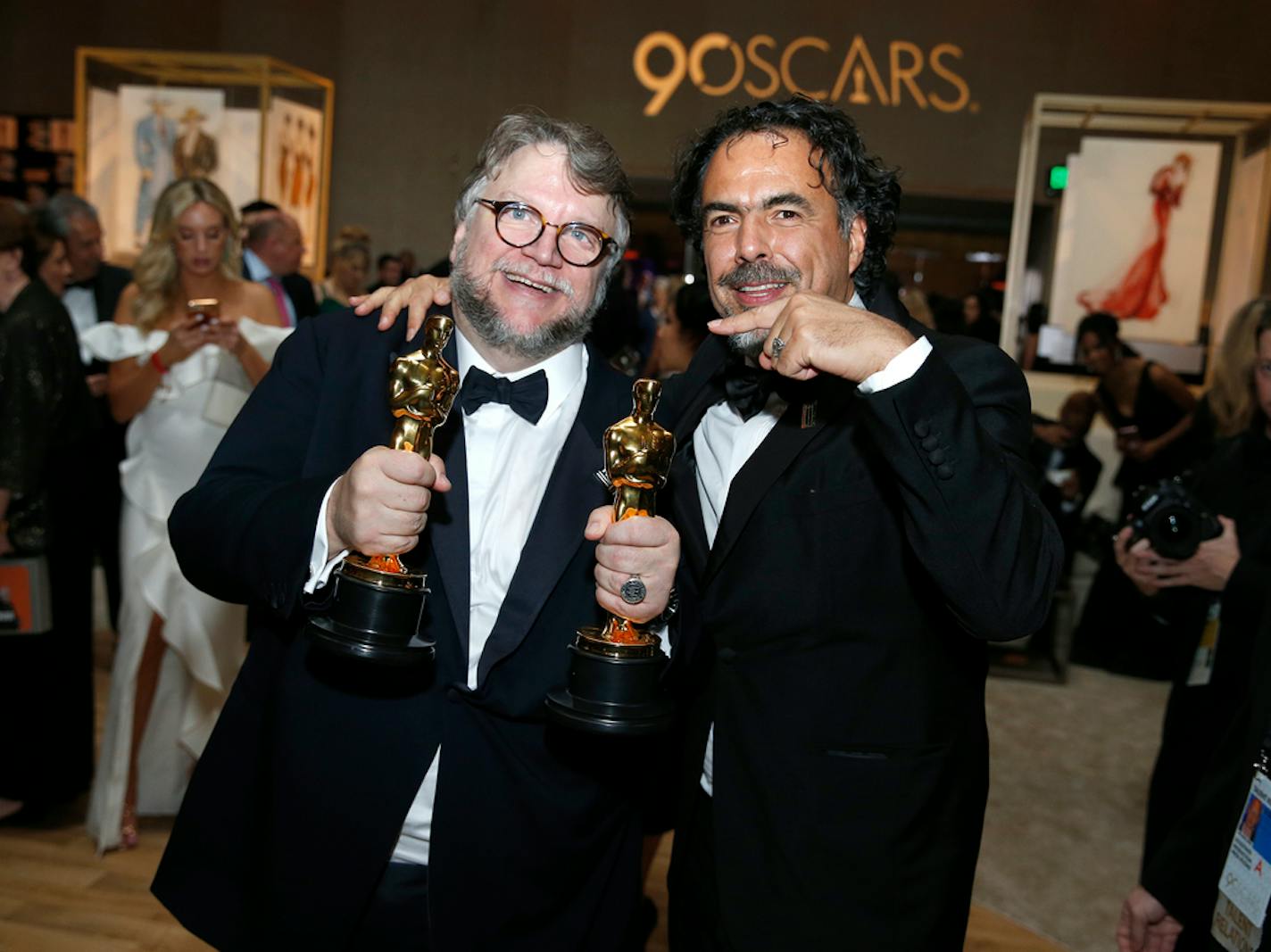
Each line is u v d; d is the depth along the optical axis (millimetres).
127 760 2943
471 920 1394
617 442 1267
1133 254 5609
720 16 9883
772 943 1333
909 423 1144
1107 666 5277
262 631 1513
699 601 1478
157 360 2824
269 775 1418
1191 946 1680
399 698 1392
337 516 1238
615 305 3219
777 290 1384
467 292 1441
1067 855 3367
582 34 10086
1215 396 2434
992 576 1158
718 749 1410
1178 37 9430
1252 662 1407
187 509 1440
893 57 9688
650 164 10047
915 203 9719
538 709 1413
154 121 6789
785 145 1383
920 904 1320
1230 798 1536
